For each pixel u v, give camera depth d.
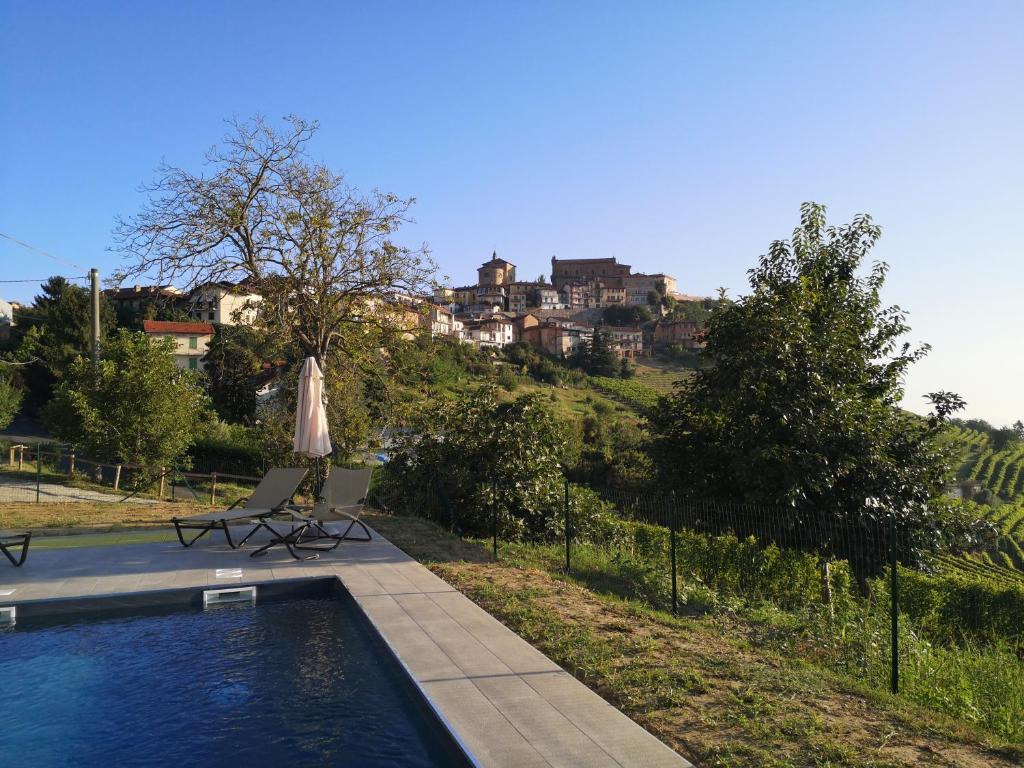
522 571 9.12
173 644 6.27
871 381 12.49
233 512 10.23
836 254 12.96
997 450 96.81
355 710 4.84
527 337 133.38
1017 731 4.63
